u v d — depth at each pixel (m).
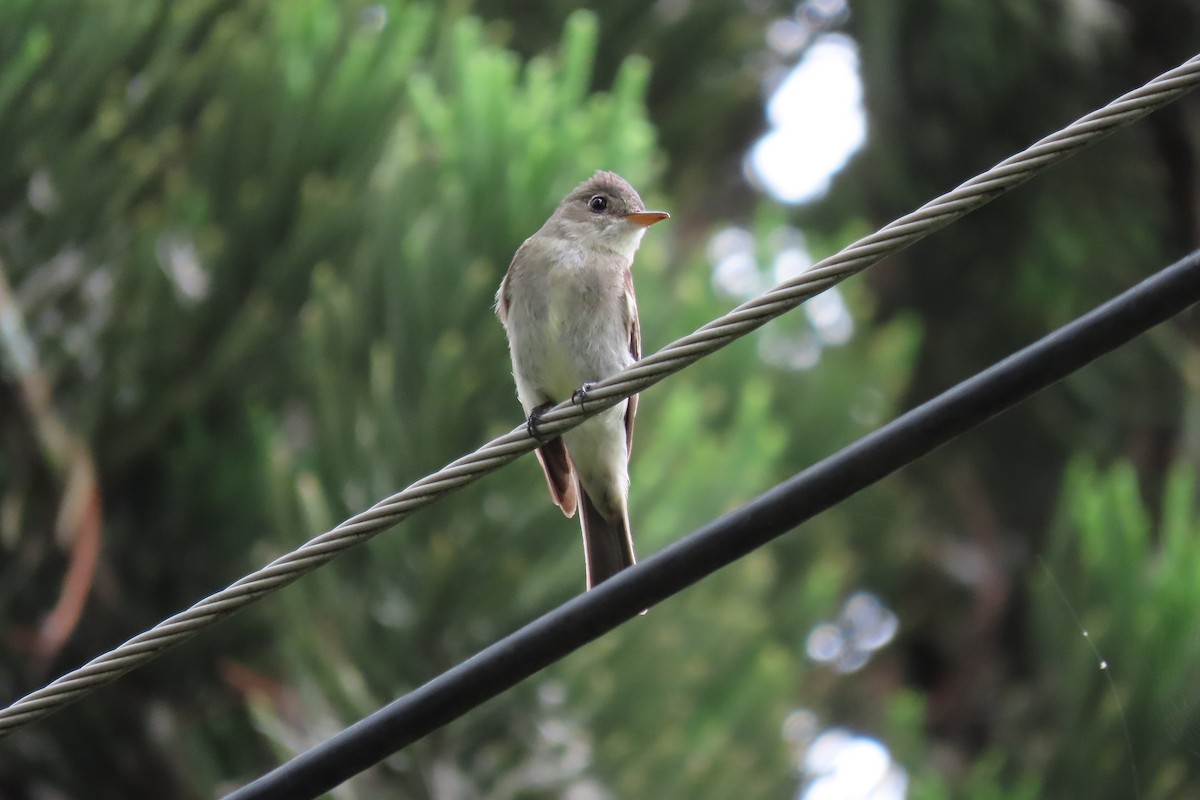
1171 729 11.20
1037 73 16.47
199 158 13.28
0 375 12.59
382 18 14.05
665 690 11.38
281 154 13.20
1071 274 17.23
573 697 11.27
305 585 11.29
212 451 12.89
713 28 17.19
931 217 5.75
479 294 11.62
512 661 5.88
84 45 13.37
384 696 11.30
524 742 11.27
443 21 15.46
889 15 16.45
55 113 13.31
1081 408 16.92
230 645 12.81
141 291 12.90
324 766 5.95
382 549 11.34
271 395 13.17
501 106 12.19
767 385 13.45
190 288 13.09
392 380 11.49
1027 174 5.70
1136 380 16.72
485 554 11.21
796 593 13.22
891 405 14.85
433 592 11.20
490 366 11.42
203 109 13.78
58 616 12.01
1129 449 16.84
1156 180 16.97
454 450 11.48
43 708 5.75
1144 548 11.73
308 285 13.18
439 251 11.66
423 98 12.38
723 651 11.54
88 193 13.24
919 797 11.44
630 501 11.23
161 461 12.98
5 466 12.61
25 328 12.94
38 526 12.72
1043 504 17.22
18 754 12.63
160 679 12.80
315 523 11.19
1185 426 16.58
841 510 16.09
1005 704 14.70
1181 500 12.16
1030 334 17.42
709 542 5.76
